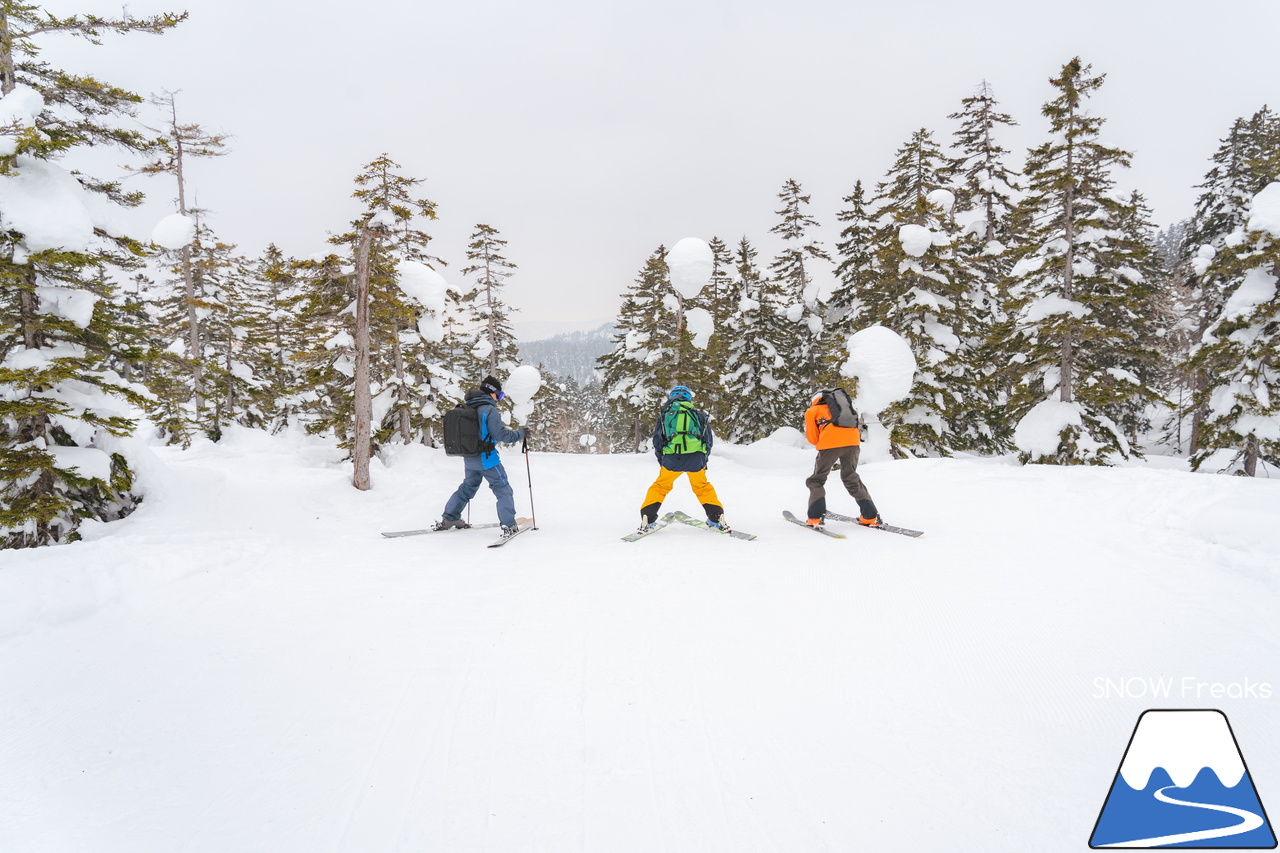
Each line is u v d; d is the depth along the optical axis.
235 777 2.48
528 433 7.13
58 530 7.04
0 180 6.31
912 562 5.05
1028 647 3.41
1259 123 18.33
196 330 19.02
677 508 8.49
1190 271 19.34
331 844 2.09
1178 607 3.81
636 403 22.11
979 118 19.58
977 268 18.83
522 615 4.24
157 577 5.06
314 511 8.40
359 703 3.07
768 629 3.85
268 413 23.16
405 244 15.19
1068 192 13.22
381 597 4.72
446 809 2.27
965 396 17.08
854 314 18.73
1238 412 12.46
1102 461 12.86
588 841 2.09
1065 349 13.85
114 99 7.55
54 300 6.97
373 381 14.77
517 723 2.86
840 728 2.74
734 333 25.48
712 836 2.10
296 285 11.37
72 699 3.11
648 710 2.94
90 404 7.23
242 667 3.49
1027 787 2.29
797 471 13.94
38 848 2.07
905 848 2.01
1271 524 4.55
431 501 9.43
